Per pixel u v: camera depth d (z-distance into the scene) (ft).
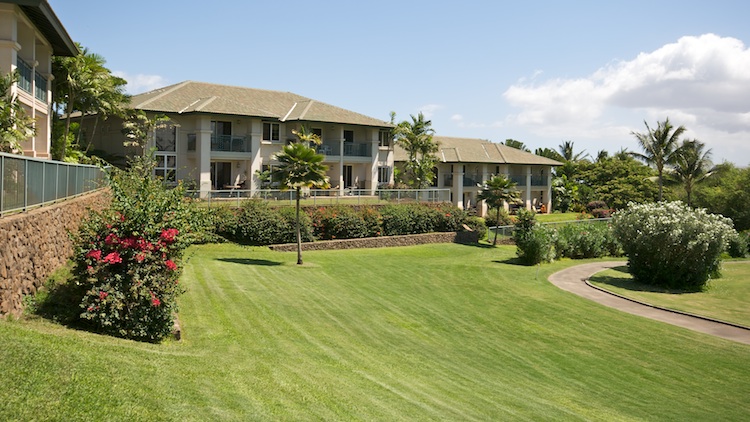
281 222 113.50
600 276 100.73
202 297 57.57
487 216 184.03
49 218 41.19
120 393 24.36
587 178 263.29
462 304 73.05
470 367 47.73
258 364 36.68
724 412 41.29
